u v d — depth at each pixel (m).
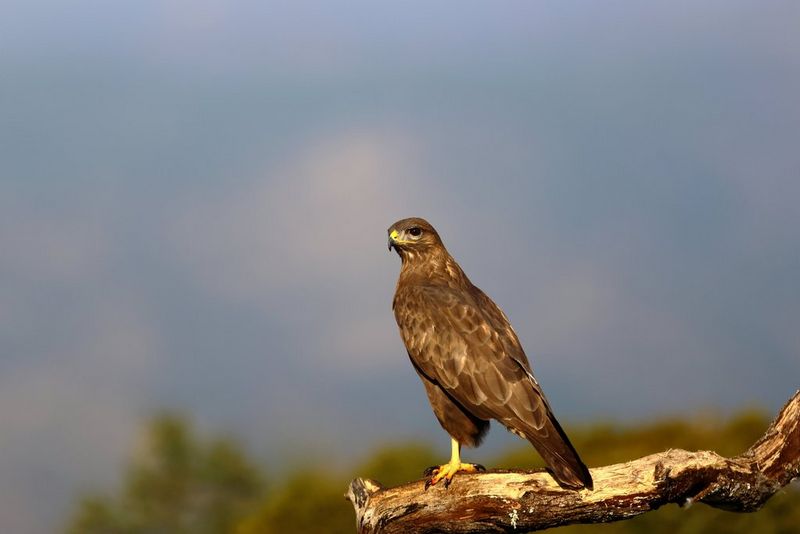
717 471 10.38
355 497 11.97
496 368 12.23
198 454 39.12
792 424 10.59
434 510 11.14
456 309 12.89
